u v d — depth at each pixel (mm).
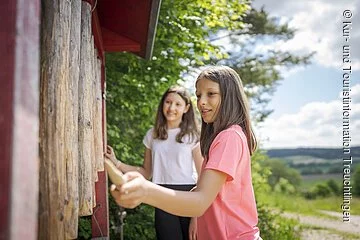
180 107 3412
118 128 5555
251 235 1801
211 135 1951
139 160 5359
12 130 846
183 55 5895
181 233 3320
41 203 1396
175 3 5707
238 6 6328
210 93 1938
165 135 3451
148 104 5730
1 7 915
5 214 807
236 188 1768
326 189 13586
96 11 3229
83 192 1858
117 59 5715
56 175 1438
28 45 927
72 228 1511
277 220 8609
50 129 1465
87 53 2164
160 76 5875
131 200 1209
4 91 874
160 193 1303
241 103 1941
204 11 6125
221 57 6109
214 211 1779
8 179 822
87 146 1949
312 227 9945
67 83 1568
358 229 9812
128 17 3666
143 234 5094
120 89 5566
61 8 1599
